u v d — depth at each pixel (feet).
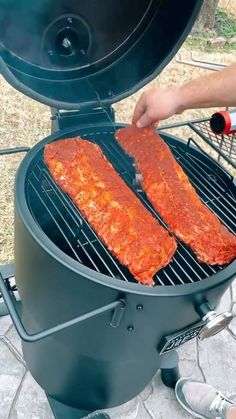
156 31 4.06
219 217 4.01
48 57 3.90
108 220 3.54
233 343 5.79
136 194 4.11
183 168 4.40
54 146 3.92
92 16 3.83
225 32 14.34
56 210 3.78
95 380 4.43
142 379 4.65
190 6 3.67
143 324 3.39
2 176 7.76
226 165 8.91
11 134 8.83
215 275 3.34
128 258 3.33
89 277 3.08
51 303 3.58
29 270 3.58
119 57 4.22
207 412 5.01
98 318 3.33
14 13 3.45
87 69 4.18
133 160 4.30
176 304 3.22
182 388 5.14
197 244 3.52
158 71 4.06
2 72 3.44
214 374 5.51
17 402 4.94
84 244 3.71
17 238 3.62
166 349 3.80
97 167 3.88
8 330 5.49
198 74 11.96
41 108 9.73
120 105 10.36
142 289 3.10
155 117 4.08
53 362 4.37
